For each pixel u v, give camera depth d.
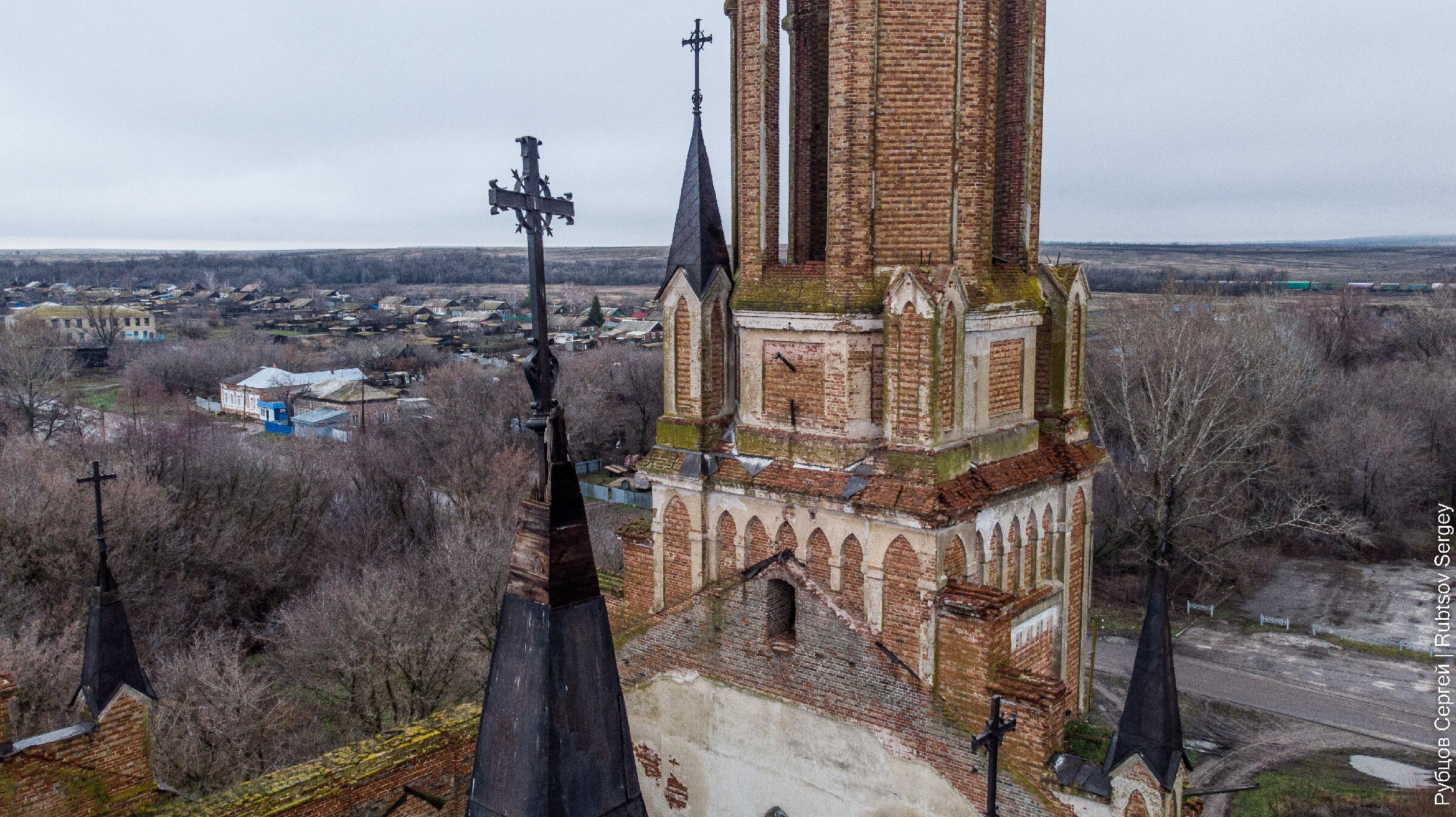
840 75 14.33
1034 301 16.14
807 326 14.84
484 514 52.81
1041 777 12.68
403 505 56.47
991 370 15.28
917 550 13.55
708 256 16.06
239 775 29.22
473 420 74.19
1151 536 50.19
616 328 163.75
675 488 16.30
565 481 6.62
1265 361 59.50
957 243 14.59
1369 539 54.28
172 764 28.70
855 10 14.10
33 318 122.44
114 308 167.50
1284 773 32.56
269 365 118.75
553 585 6.52
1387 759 33.56
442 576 42.50
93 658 15.09
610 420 86.69
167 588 44.69
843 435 14.70
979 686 13.15
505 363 120.50
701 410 16.12
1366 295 113.75
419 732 17.19
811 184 17.20
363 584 38.47
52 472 47.66
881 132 14.32
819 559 14.80
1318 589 53.16
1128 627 47.81
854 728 14.34
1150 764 12.09
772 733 15.30
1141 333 58.56
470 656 38.19
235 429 92.50
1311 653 44.25
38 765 14.23
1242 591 52.91
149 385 99.12
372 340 159.38
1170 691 12.27
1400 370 72.81
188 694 30.61
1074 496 16.64
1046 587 16.27
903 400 13.89
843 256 14.55
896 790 13.95
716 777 16.12
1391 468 58.75
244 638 44.88
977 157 14.60
